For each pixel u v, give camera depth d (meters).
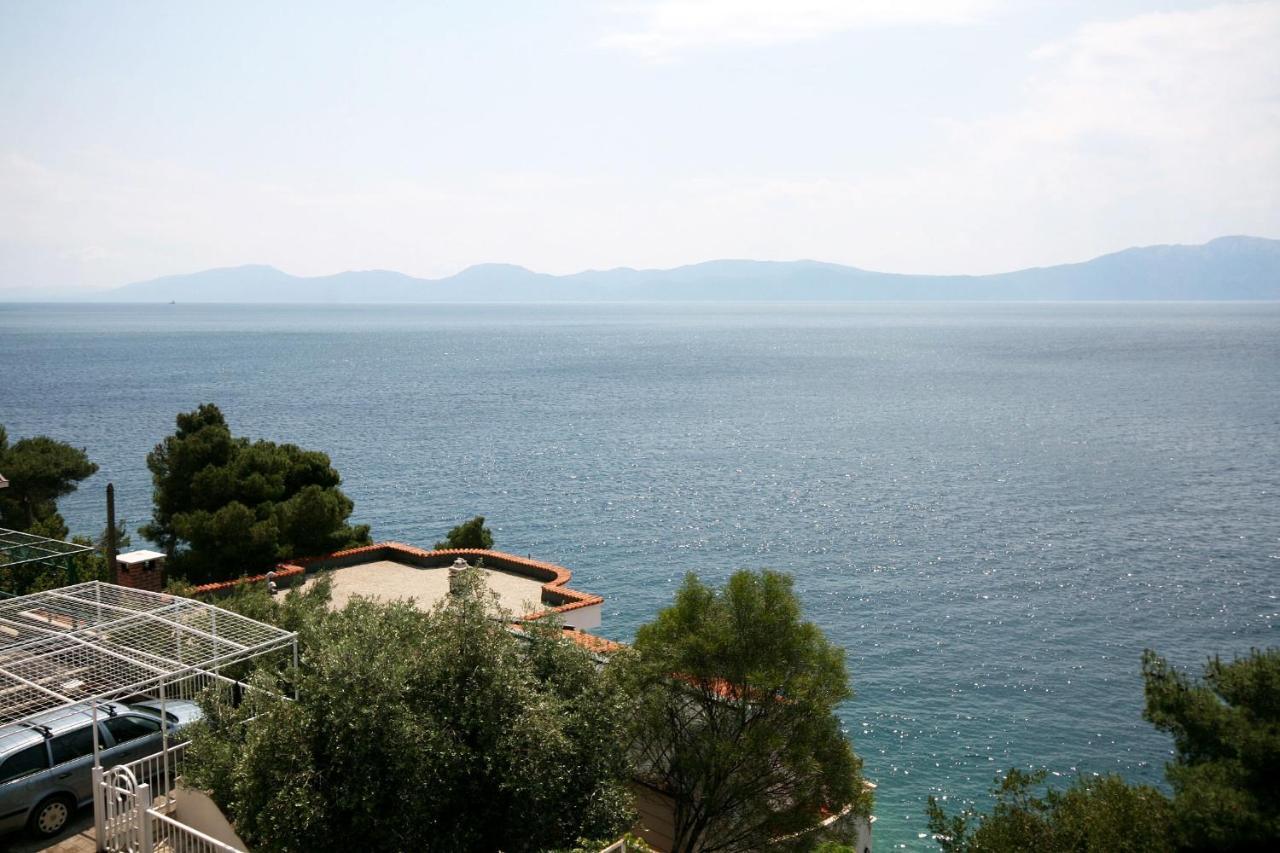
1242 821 11.66
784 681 15.41
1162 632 49.31
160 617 15.80
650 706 15.93
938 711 39.25
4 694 13.98
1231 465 99.69
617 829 13.12
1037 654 46.00
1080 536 70.25
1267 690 13.08
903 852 28.25
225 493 37.50
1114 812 13.34
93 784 13.75
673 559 64.25
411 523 74.06
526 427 128.38
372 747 11.34
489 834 12.47
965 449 111.88
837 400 162.62
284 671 13.05
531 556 64.62
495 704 12.71
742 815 15.81
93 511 76.69
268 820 11.02
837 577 59.81
